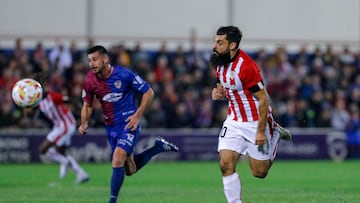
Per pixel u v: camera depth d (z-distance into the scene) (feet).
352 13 308.81
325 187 167.73
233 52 110.93
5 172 212.43
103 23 298.97
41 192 157.58
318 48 281.74
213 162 252.21
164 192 156.87
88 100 127.65
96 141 249.14
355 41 298.76
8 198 144.66
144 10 302.04
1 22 292.20
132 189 164.76
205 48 287.48
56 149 187.62
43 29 294.66
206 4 304.30
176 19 303.68
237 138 113.19
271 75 272.31
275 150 118.83
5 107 252.21
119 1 299.58
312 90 274.36
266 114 108.37
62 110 187.01
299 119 267.80
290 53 295.07
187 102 262.26
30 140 245.65
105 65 123.65
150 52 279.49
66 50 268.00
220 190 161.79
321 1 308.40
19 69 256.93
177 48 274.16
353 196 145.79
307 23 308.19
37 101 137.90
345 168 227.20
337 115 270.05
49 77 257.55
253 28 306.96
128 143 124.36
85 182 184.03
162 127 260.01
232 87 112.16
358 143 266.57
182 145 254.88
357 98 277.85
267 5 307.37
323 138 263.08
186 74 267.59
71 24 296.10
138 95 256.32
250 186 169.58
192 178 194.90
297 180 186.60
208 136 256.52
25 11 293.84
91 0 297.33
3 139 244.42
